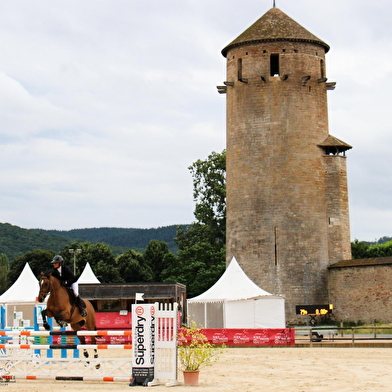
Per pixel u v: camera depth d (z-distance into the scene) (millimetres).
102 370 23688
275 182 64938
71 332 24344
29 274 56906
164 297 55812
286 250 64125
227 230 67312
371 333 51812
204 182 96938
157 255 118750
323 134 66938
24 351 31875
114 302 57188
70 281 24297
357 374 25203
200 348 22875
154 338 22844
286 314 63375
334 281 63625
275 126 65500
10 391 20953
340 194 66125
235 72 67562
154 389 21172
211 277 85125
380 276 59562
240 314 47594
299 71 66250
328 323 62812
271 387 21625
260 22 68000
